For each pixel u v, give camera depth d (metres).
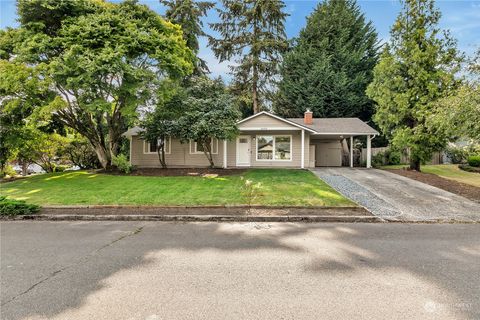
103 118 17.92
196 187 11.04
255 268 4.00
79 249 4.91
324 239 5.47
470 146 11.90
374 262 4.21
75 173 15.52
